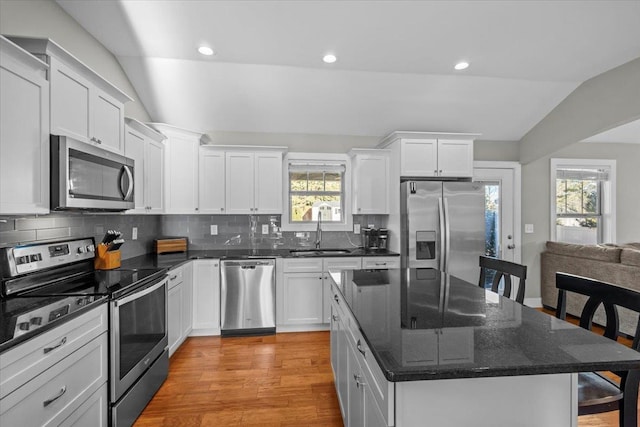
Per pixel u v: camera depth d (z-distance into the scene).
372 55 2.75
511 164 4.26
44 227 1.95
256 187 3.63
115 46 2.61
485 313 1.33
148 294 2.11
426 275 2.16
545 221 4.35
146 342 2.07
